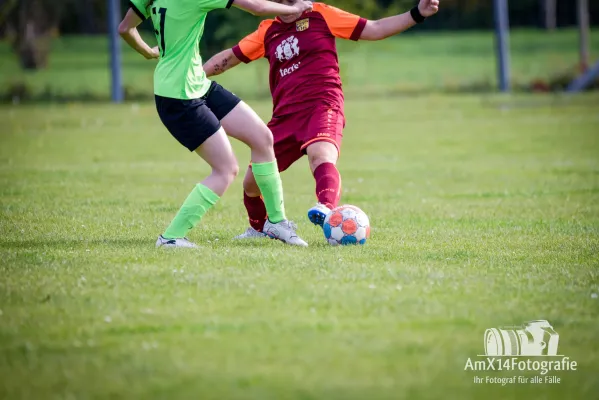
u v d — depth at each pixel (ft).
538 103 311.47
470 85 385.91
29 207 111.34
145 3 81.15
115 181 143.74
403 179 148.97
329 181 85.92
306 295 61.77
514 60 505.25
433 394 45.01
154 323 55.62
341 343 51.80
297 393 44.60
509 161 172.45
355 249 80.89
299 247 82.43
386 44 565.53
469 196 127.75
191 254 76.43
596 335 54.60
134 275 67.67
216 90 82.12
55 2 486.38
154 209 111.55
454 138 218.38
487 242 87.04
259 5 77.77
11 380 46.44
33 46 481.05
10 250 78.95
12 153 185.47
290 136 89.97
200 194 80.33
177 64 78.13
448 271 70.74
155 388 45.29
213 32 358.02
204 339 52.49
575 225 99.40
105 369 47.93
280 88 90.63
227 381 46.16
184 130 79.05
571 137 213.87
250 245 83.56
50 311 58.34
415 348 51.24
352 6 363.56
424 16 88.58
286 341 52.11
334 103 89.66
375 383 46.03
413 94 363.76
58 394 44.65
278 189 84.89
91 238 86.79
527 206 116.47
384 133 232.94
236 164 81.30
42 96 352.90
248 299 60.90
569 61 477.77
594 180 142.72
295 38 89.56
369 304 59.67
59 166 163.84
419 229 96.58
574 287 65.82
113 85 341.21
